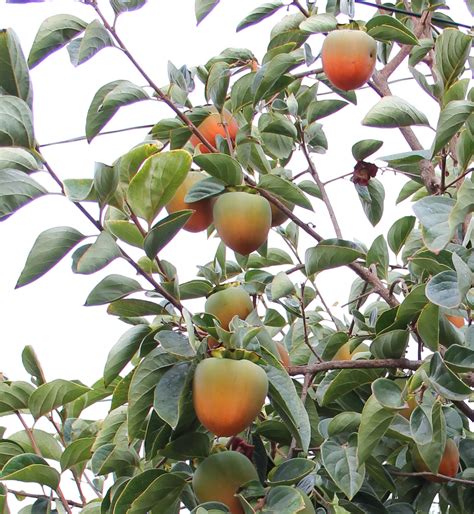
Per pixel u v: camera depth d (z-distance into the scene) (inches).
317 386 69.9
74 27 65.6
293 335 75.2
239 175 66.1
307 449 60.2
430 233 58.1
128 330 62.1
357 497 63.9
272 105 76.1
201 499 60.7
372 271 73.3
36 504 65.9
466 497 66.7
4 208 57.4
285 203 71.4
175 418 59.4
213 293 68.7
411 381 59.2
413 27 81.2
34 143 58.2
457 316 69.5
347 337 69.6
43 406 67.2
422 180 77.5
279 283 67.0
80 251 59.1
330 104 75.5
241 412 58.9
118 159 59.4
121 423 66.2
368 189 76.8
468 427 72.4
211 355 60.7
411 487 67.5
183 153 58.1
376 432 59.4
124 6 66.1
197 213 67.5
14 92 58.5
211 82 70.9
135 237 60.5
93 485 73.4
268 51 72.4
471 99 64.2
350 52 68.9
